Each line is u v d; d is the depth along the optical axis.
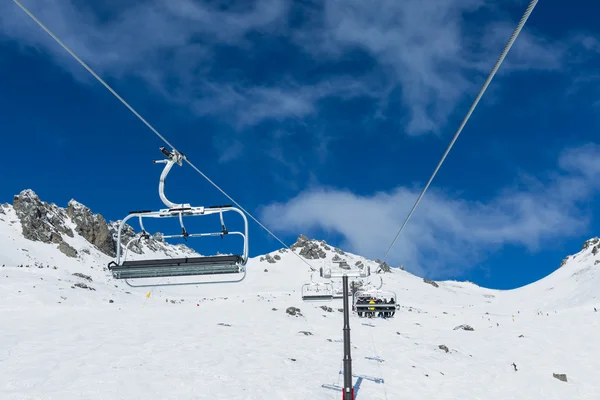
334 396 18.80
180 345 24.22
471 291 147.50
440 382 24.06
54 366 18.47
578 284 108.44
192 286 96.00
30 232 94.50
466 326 44.06
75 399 15.16
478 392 23.31
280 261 135.12
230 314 40.16
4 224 94.56
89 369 18.33
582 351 34.69
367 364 25.62
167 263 11.05
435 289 122.81
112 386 16.58
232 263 10.82
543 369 29.81
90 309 37.66
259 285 108.38
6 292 40.09
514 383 26.06
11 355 19.81
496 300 126.94
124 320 32.28
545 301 106.75
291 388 18.81
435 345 33.31
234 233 11.02
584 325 44.25
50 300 39.91
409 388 22.12
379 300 21.11
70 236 103.19
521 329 44.12
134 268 11.08
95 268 92.06
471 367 28.39
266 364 22.20
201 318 36.41
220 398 16.61
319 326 38.84
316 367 23.16
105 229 112.25
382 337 34.94
